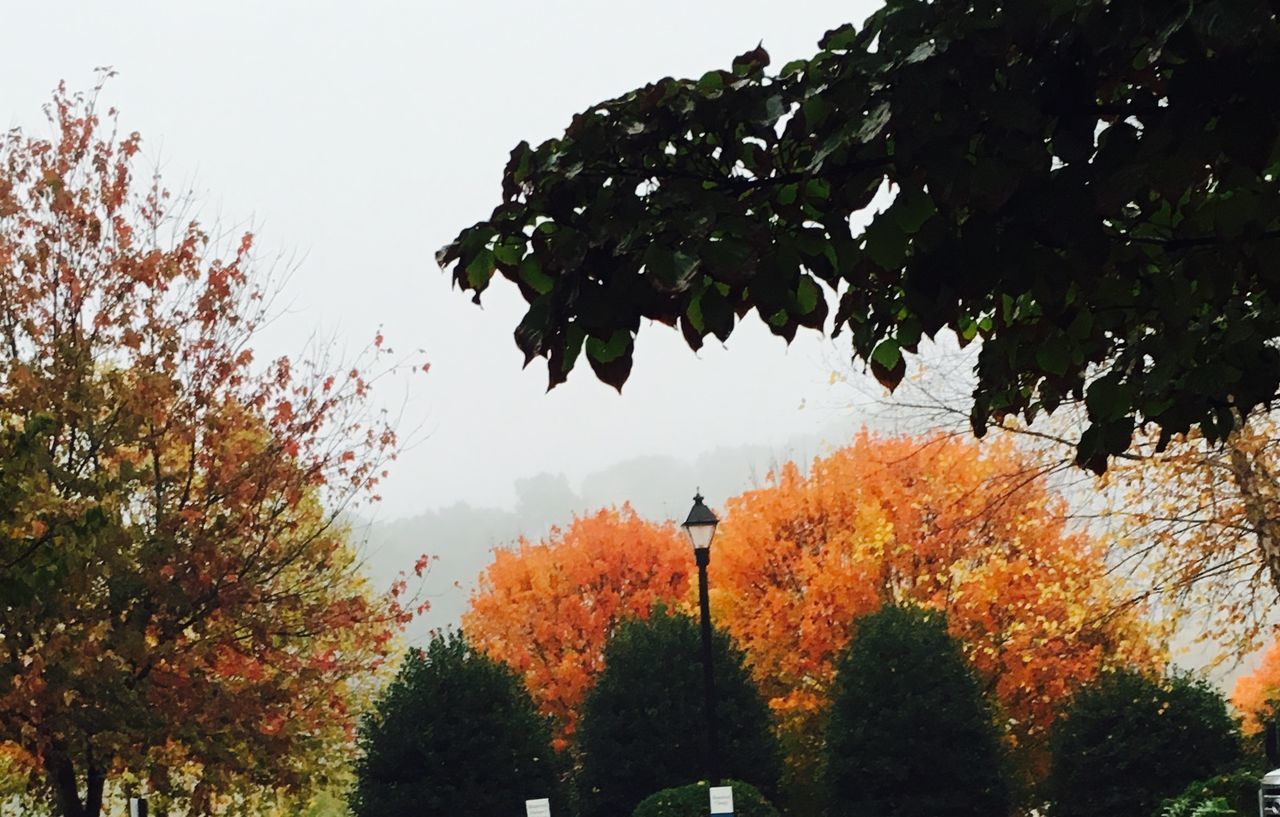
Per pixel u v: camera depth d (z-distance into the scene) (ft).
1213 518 54.75
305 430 67.41
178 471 66.28
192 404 66.90
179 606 60.95
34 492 47.21
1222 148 8.27
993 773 86.89
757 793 75.97
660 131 9.23
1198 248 10.33
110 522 52.80
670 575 156.35
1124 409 12.07
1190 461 53.47
